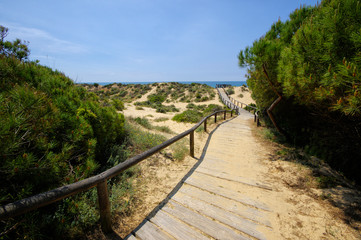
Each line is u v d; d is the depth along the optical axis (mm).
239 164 4461
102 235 2090
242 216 2480
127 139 4914
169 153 4863
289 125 6852
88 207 2293
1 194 1775
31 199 1471
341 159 4121
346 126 3824
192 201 2814
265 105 7816
